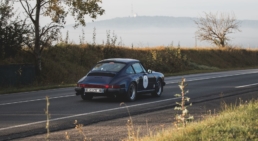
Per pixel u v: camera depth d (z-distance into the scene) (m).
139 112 17.42
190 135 10.12
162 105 19.67
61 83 38.03
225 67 74.69
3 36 34.03
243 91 26.31
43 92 26.66
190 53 71.31
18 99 22.50
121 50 52.59
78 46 47.62
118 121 15.27
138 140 10.78
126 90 20.75
